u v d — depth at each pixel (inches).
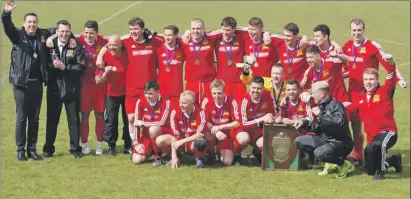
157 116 464.4
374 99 448.1
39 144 523.8
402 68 836.0
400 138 573.0
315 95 442.6
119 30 1014.4
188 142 463.8
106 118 492.1
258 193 410.6
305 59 488.4
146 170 454.6
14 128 561.0
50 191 410.6
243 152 489.4
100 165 465.4
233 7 1165.7
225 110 468.1
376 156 443.5
